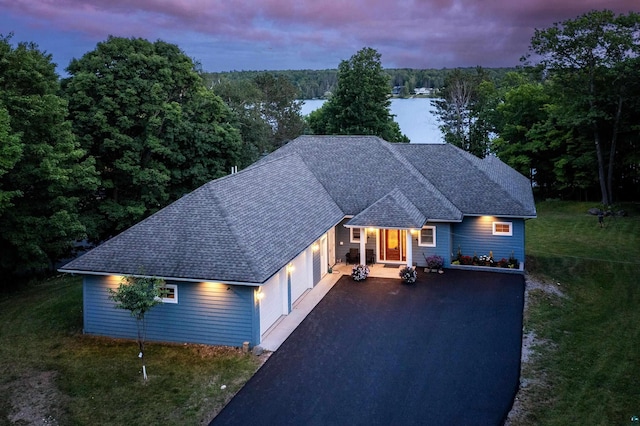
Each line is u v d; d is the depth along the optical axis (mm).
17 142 21375
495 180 27891
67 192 28281
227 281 16531
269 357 16453
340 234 27359
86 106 29656
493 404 13508
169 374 15414
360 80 50438
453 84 67312
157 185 30781
